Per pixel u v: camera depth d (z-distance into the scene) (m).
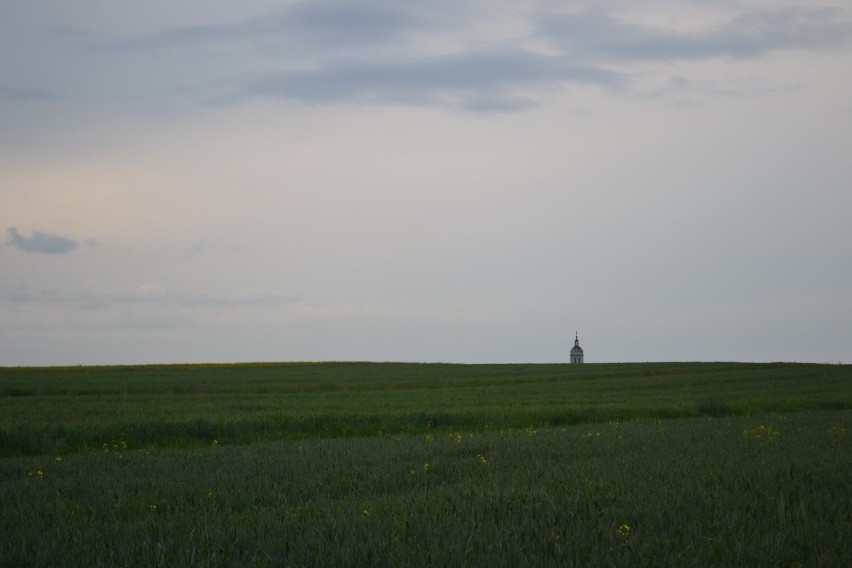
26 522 11.84
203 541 10.22
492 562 9.10
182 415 31.47
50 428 26.17
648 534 10.34
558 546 9.67
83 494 14.57
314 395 48.19
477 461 18.31
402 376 79.12
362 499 13.42
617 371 82.94
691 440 22.48
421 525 10.85
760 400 41.22
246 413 32.66
